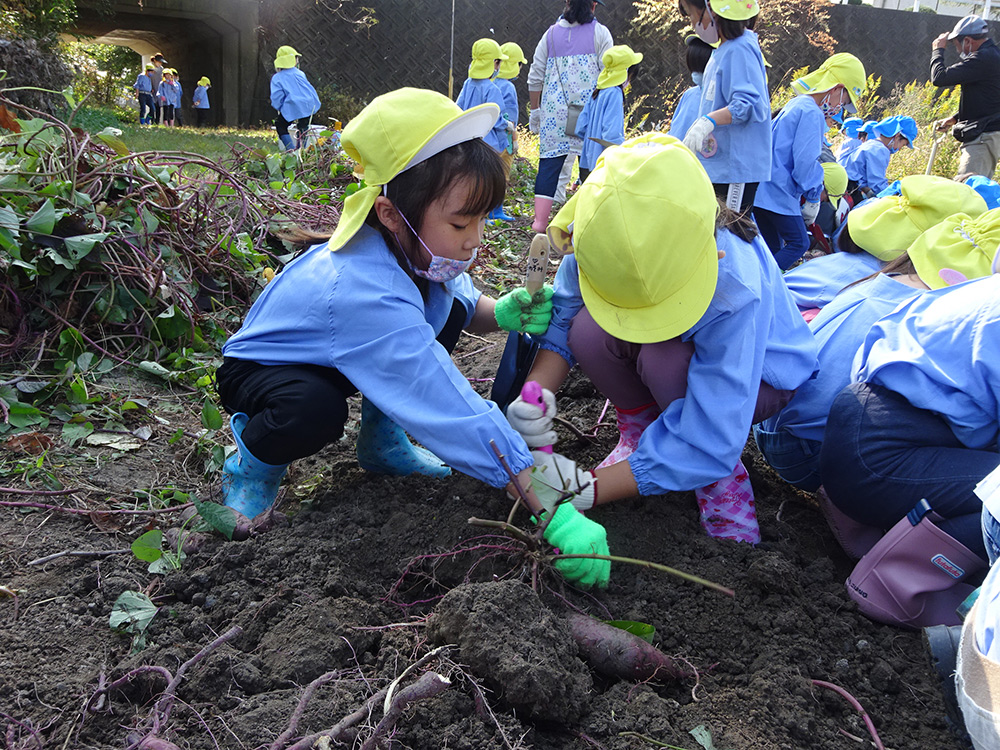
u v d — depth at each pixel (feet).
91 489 8.13
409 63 66.28
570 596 6.47
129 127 48.11
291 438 7.16
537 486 6.75
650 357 7.09
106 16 70.28
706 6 15.23
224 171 13.78
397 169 6.48
